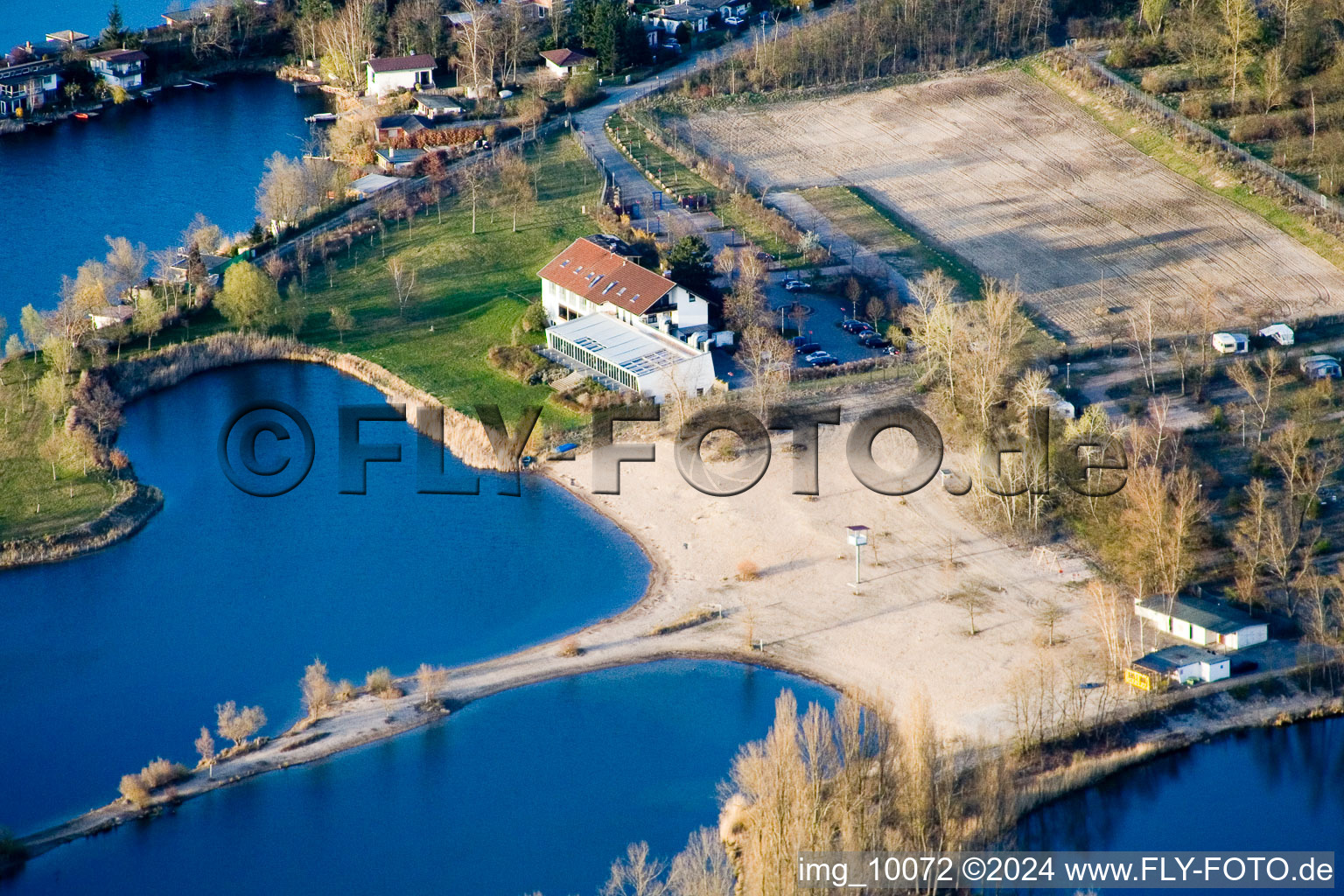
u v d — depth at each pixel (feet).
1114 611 572.10
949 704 537.24
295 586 618.44
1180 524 580.71
